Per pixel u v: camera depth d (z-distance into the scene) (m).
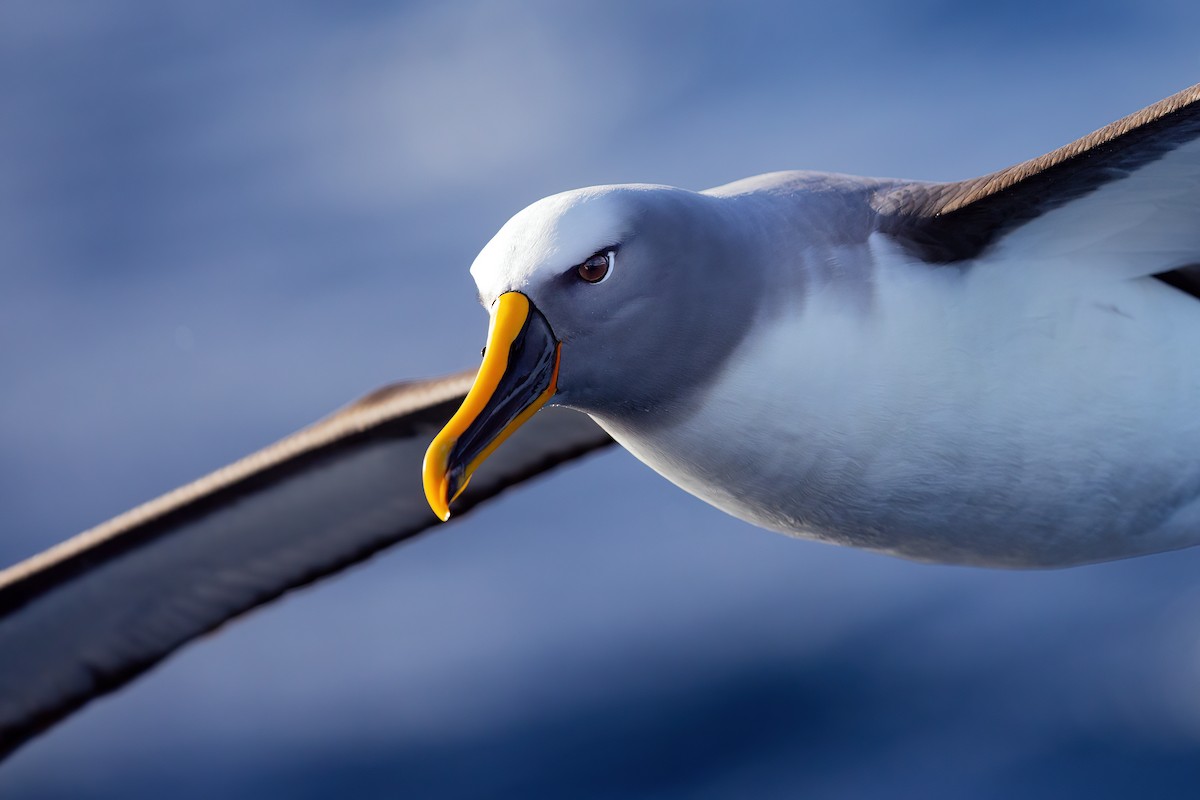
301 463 8.08
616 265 5.69
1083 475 6.37
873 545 6.66
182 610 8.65
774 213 6.14
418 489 8.40
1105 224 6.13
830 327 5.95
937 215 6.09
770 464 6.15
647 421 6.12
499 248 5.79
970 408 6.12
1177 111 5.55
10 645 8.50
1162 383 6.33
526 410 5.71
